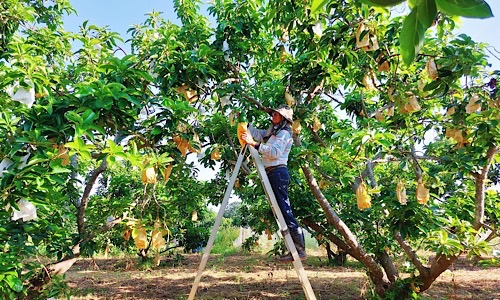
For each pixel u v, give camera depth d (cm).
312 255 1584
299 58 499
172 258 1506
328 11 408
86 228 607
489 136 467
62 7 621
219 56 525
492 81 438
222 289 875
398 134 597
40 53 486
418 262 590
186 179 733
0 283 338
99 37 552
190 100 477
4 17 467
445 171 541
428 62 393
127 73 381
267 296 790
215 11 562
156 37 528
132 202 598
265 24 520
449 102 548
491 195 593
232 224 2327
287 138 368
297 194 686
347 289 835
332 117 712
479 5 71
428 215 506
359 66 506
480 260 518
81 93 324
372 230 639
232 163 593
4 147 322
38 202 332
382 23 433
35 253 424
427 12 79
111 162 316
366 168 596
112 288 909
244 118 514
